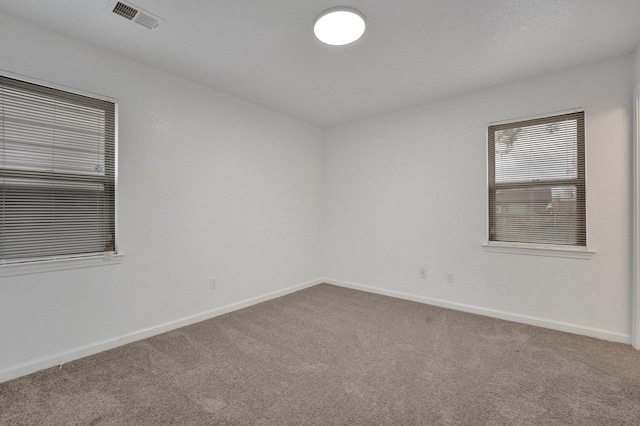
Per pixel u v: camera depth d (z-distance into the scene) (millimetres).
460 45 2336
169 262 2803
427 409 1671
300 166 4227
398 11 1931
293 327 2863
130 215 2539
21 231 2033
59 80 2164
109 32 2162
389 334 2695
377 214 4023
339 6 1879
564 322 2744
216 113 3191
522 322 2941
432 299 3543
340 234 4426
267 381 1950
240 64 2639
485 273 3178
